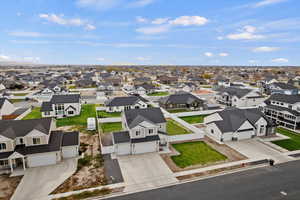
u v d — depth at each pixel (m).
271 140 34.06
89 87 101.50
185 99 57.31
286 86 73.00
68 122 43.56
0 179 22.39
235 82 114.56
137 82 109.81
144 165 25.55
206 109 55.94
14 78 123.44
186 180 22.36
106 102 55.31
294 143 32.75
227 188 20.94
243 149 30.55
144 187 21.03
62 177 22.73
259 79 122.88
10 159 23.55
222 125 34.75
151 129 29.56
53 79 117.06
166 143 31.92
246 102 58.69
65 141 28.00
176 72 198.62
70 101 48.62
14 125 26.62
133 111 34.38
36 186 21.03
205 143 32.88
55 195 19.64
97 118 45.09
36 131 25.58
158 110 35.59
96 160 26.77
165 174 23.48
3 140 24.09
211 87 104.31
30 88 98.62
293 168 25.06
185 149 30.48
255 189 20.77
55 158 25.62
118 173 23.62
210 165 25.67
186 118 47.91
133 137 28.84
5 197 19.31
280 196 19.70
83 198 19.27
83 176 22.95
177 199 19.16
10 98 70.81
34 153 24.64
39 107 57.72
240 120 35.25
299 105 42.19
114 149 28.77
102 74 149.12
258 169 24.83
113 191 20.30
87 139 33.97
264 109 46.50
